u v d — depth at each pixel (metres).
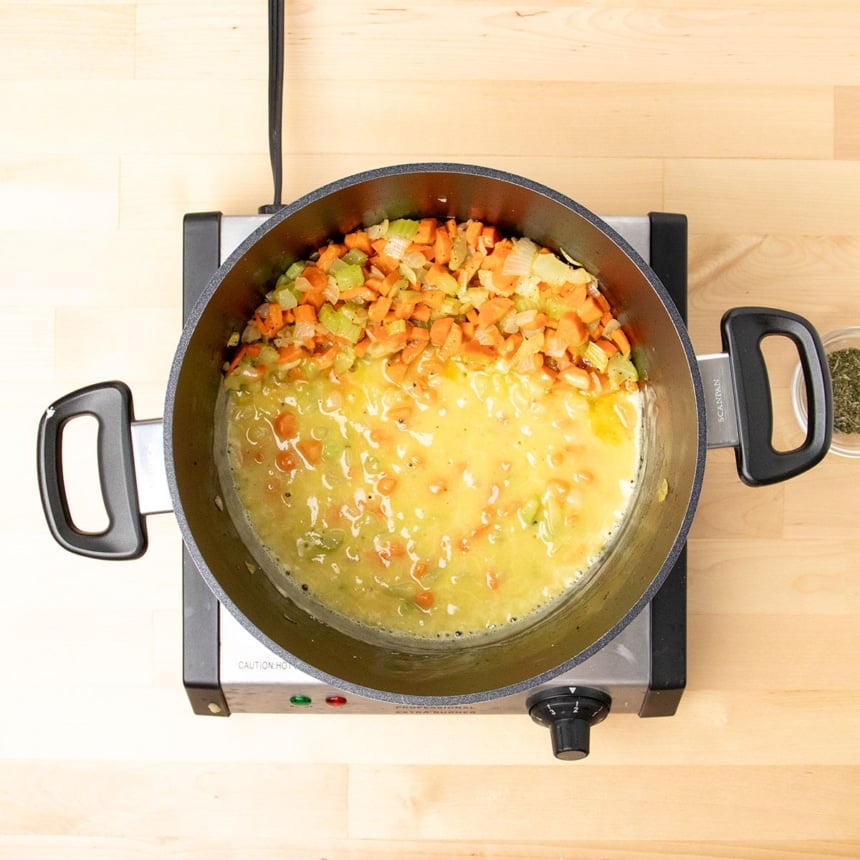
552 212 0.77
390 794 0.89
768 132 0.90
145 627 0.89
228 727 0.89
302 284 0.81
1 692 0.89
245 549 0.80
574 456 0.81
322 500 0.81
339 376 0.81
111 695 0.89
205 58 0.90
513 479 0.81
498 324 0.81
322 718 0.90
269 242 0.77
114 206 0.90
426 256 0.81
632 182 0.90
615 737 0.90
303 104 0.90
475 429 0.81
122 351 0.89
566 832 0.89
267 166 0.90
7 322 0.89
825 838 0.89
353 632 0.80
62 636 0.89
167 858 0.89
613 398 0.82
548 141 0.90
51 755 0.89
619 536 0.81
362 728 0.90
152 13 0.90
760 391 0.77
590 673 0.80
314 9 0.90
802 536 0.89
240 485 0.81
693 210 0.90
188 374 0.75
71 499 0.89
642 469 0.81
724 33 0.90
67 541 0.76
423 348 0.81
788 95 0.90
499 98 0.90
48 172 0.90
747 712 0.89
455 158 0.90
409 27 0.90
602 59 0.90
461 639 0.80
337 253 0.81
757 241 0.90
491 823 0.89
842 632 0.89
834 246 0.90
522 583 0.81
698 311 0.90
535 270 0.81
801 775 0.89
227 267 0.74
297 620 0.79
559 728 0.80
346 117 0.90
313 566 0.81
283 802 0.89
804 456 0.76
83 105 0.90
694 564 0.89
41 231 0.90
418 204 0.79
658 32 0.90
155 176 0.90
